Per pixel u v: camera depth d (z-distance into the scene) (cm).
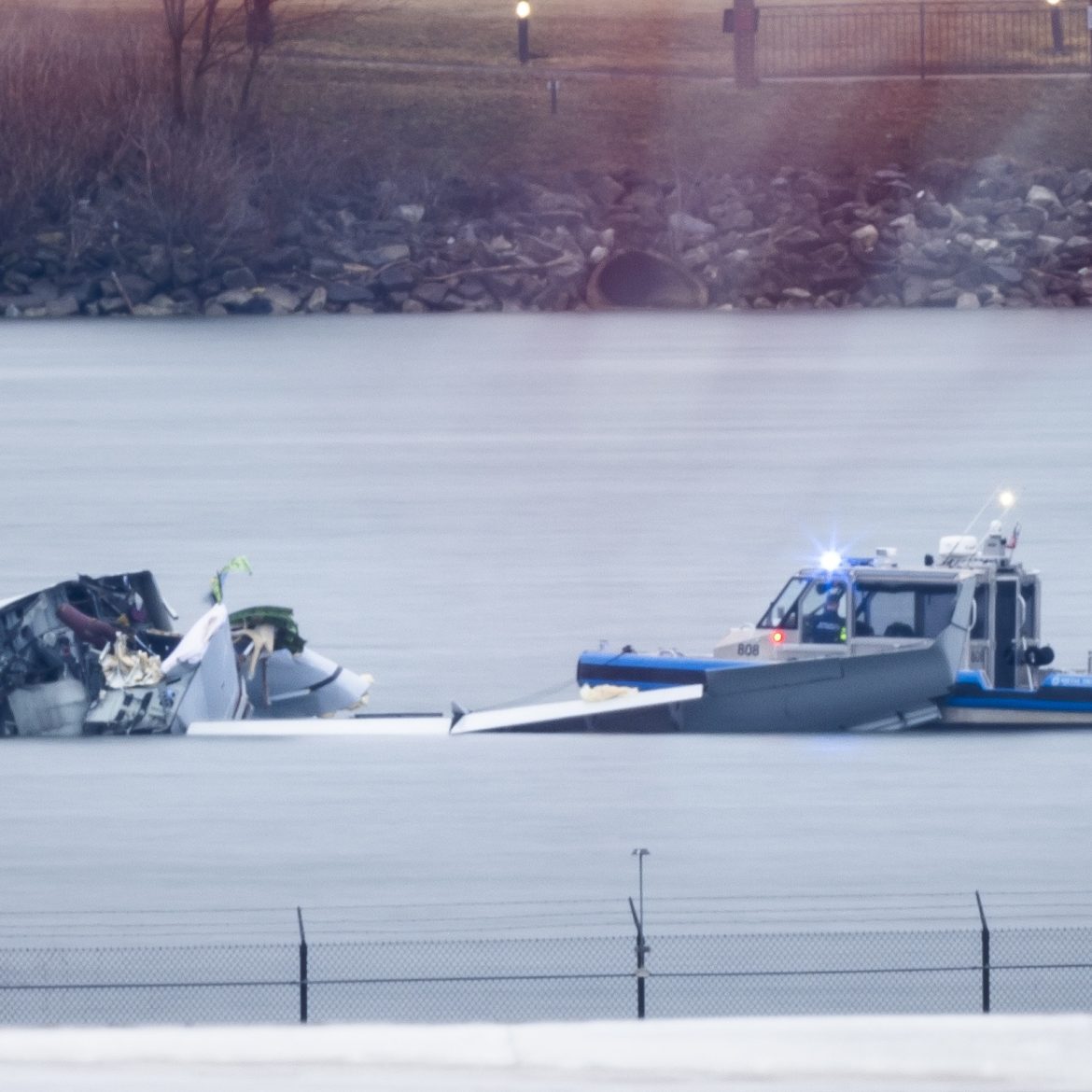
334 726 10212
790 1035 3903
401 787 9475
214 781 9600
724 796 9275
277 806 9244
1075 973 7575
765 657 10056
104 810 9150
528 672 12419
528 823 9031
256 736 10106
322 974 7600
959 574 9800
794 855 8644
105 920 8106
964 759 9569
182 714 10112
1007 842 8706
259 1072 3800
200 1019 7381
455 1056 3847
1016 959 7675
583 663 10556
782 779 9425
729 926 7956
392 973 7606
